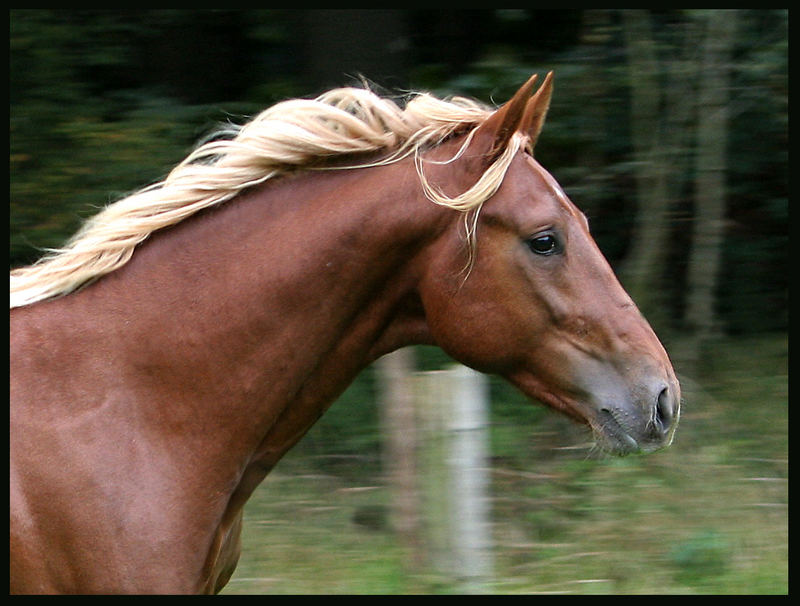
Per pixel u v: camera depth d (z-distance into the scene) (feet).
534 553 26.89
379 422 32.78
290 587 24.95
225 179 15.30
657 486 29.86
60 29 33.73
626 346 15.21
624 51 34.88
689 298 37.11
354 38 32.94
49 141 33.32
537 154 35.91
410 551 24.88
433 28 37.42
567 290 15.25
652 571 25.50
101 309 14.87
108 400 14.44
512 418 33.45
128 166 32.48
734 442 32.42
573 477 30.48
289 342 15.07
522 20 35.94
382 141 15.46
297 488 30.83
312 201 15.34
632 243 38.01
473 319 15.34
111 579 14.11
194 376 14.84
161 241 15.28
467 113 15.89
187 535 14.65
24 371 14.43
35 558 14.05
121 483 14.25
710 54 34.14
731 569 25.26
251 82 37.60
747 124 37.09
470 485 24.47
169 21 34.99
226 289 14.97
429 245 15.34
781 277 40.68
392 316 15.84
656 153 34.96
